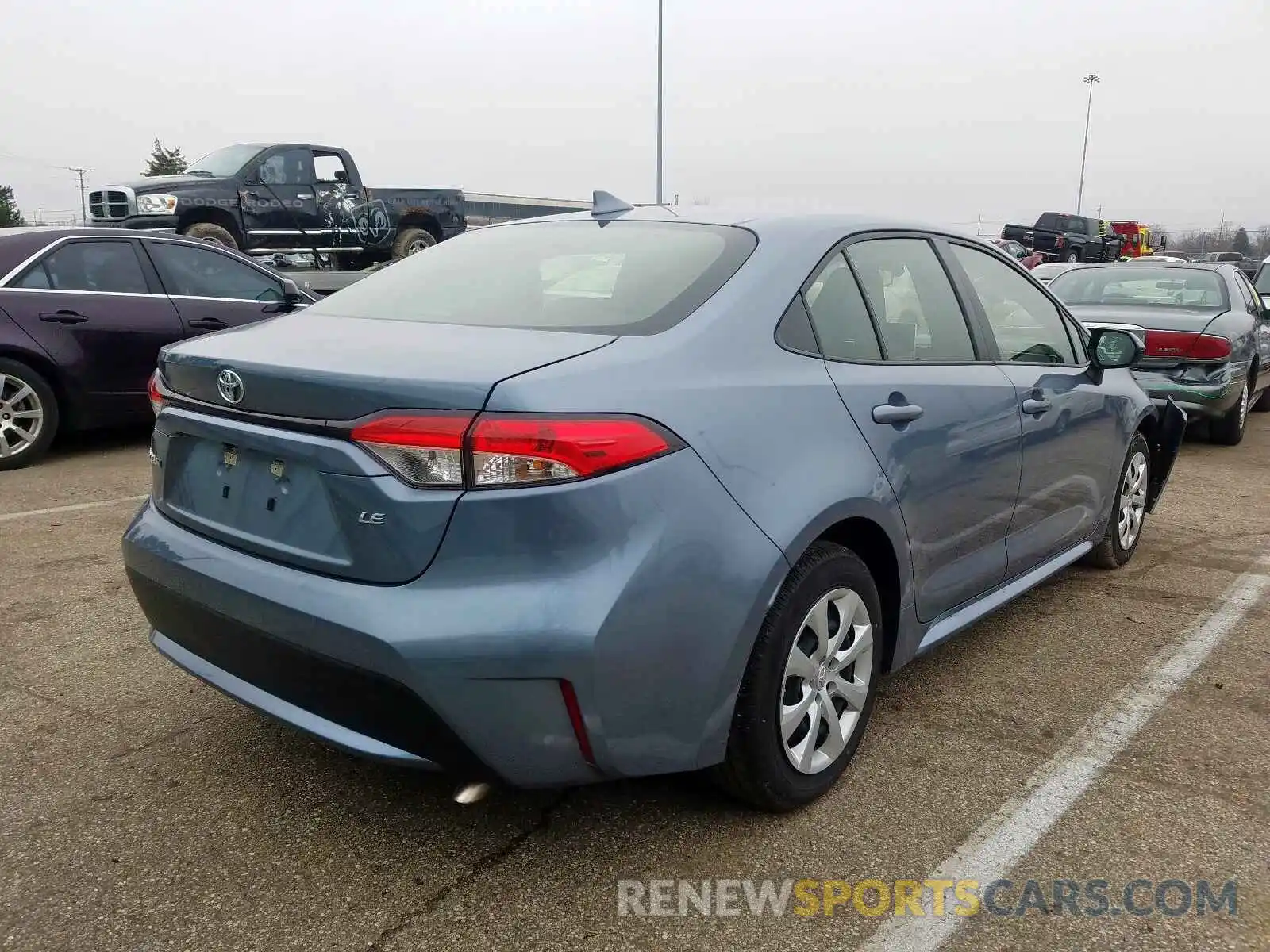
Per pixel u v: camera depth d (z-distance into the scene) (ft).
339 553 7.48
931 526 10.19
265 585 7.76
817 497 8.40
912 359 10.46
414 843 8.58
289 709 7.96
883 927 7.61
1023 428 11.80
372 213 46.19
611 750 7.41
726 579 7.71
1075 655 12.79
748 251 9.36
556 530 6.99
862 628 9.41
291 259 44.91
